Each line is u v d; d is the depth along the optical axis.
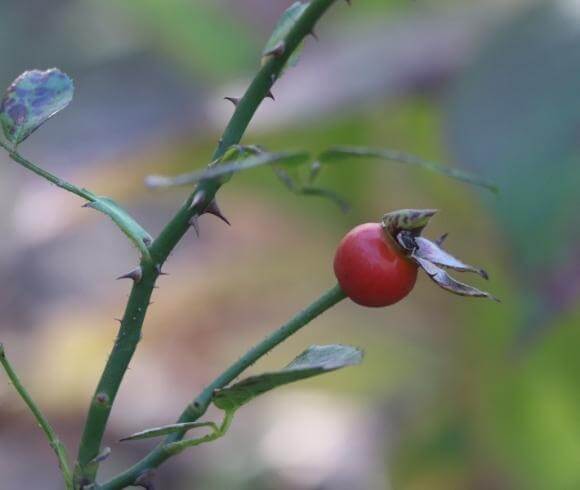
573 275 0.50
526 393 0.61
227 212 0.66
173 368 0.69
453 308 0.61
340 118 0.56
